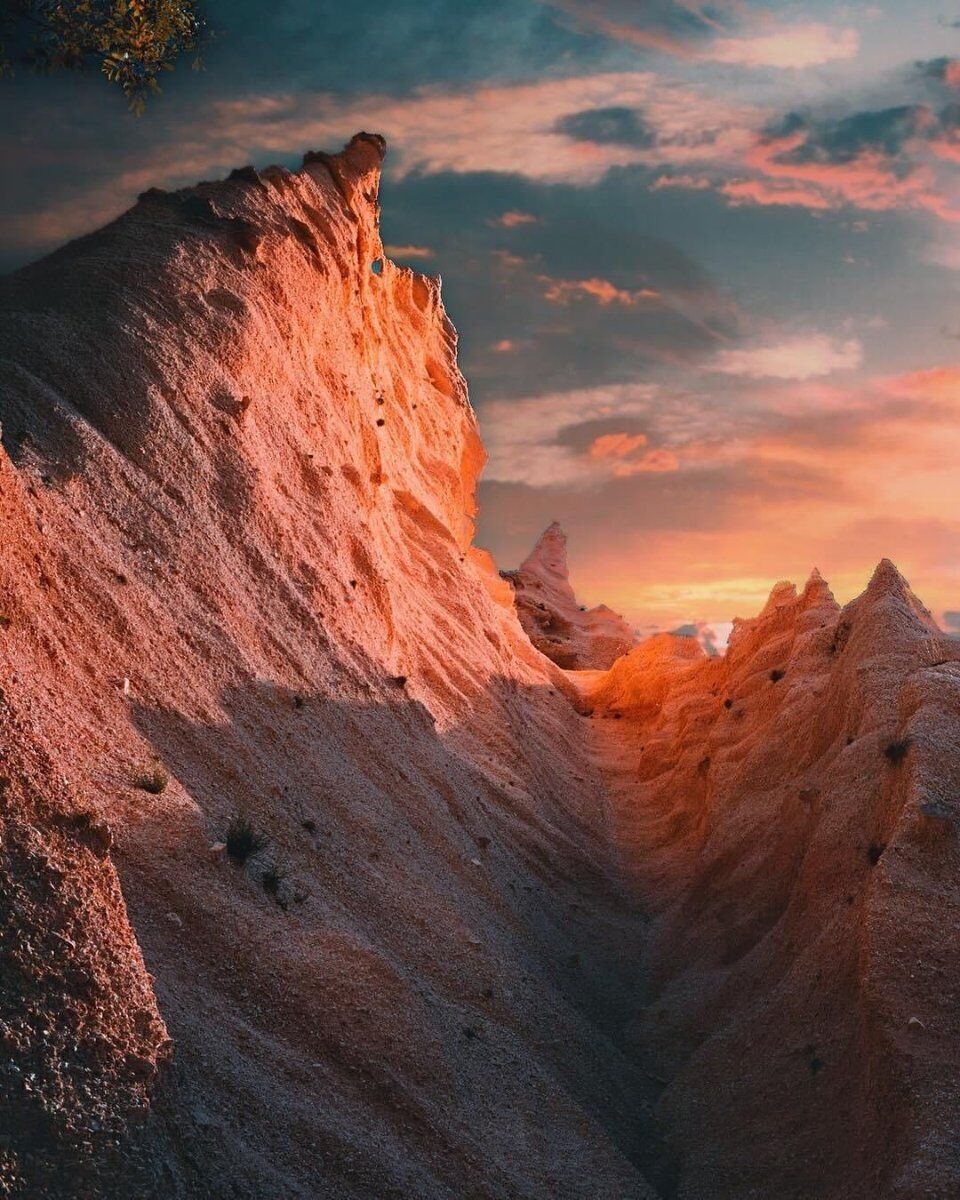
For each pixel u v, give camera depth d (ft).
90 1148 33.47
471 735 102.63
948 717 67.92
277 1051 46.83
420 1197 44.52
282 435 85.20
